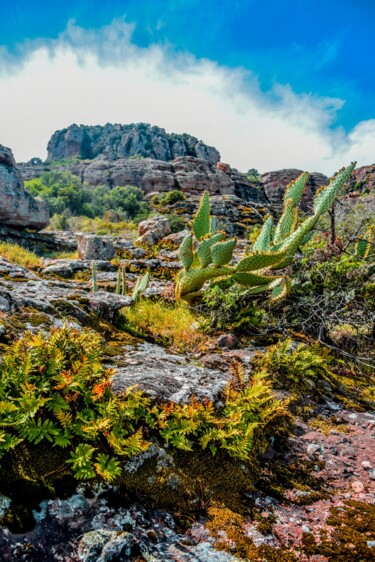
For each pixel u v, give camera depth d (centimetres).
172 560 175
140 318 613
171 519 202
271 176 5522
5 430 207
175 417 259
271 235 588
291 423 349
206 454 251
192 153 10169
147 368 346
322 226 809
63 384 224
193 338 552
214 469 244
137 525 190
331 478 275
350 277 599
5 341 304
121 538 174
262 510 226
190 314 674
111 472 197
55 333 272
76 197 4691
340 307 605
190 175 5675
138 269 1034
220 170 6028
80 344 273
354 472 285
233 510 220
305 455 301
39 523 176
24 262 993
